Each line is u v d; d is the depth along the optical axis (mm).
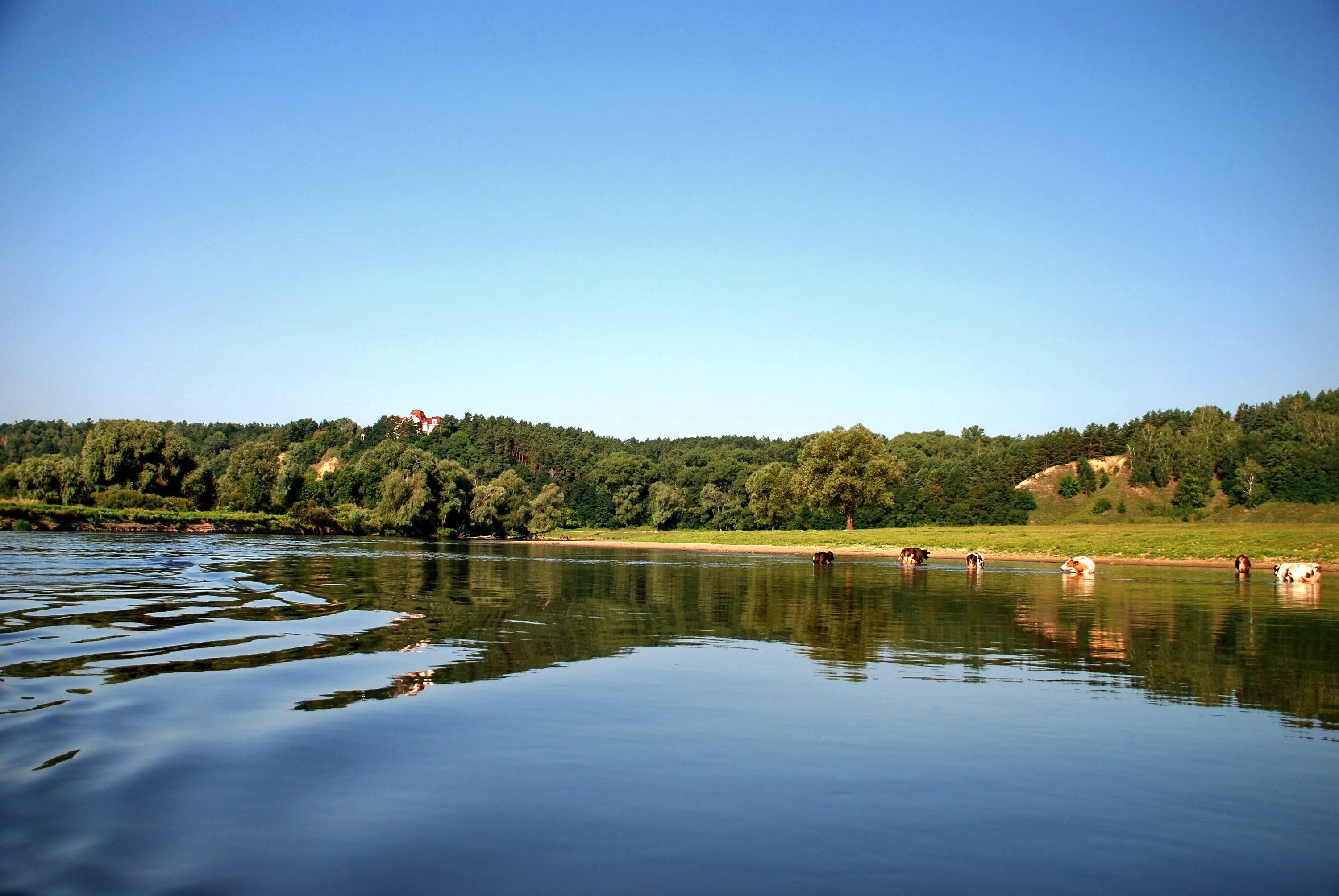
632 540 106375
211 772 6625
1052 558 60906
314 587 23516
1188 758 7797
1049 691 10875
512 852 5301
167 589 21125
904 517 138125
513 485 120125
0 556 31781
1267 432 143750
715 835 5684
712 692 10336
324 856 5148
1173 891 4984
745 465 159750
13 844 5168
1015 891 4941
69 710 8250
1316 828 6070
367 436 192250
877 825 5957
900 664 12773
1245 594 28562
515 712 8930
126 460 78500
